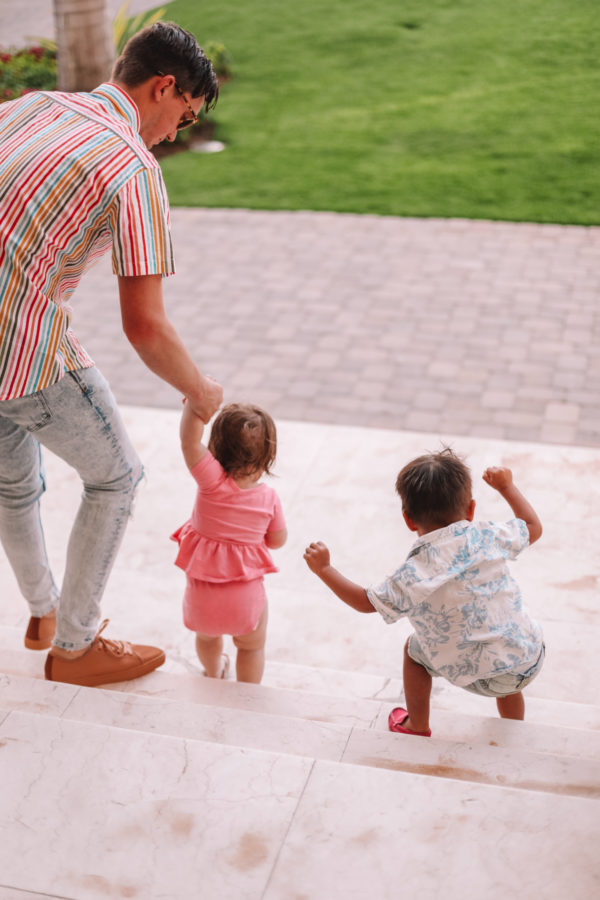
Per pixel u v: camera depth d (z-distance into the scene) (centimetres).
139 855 206
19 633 394
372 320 816
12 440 302
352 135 1260
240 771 227
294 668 374
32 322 249
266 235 1002
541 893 194
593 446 622
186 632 424
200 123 1313
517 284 866
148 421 610
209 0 1878
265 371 740
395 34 1623
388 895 195
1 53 1540
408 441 580
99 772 228
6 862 205
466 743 288
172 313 844
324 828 211
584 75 1405
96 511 294
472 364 736
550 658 398
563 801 215
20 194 240
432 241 966
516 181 1098
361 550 482
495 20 1648
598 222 989
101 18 1327
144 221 245
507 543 291
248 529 320
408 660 309
